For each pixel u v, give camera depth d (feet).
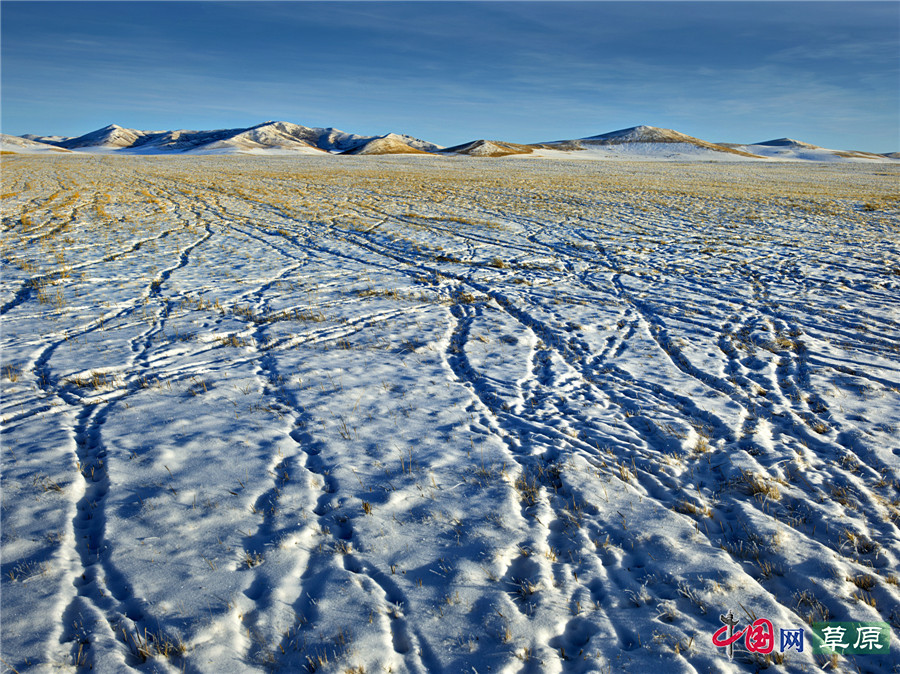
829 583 13.62
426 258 56.85
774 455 19.75
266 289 43.29
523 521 16.20
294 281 46.11
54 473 18.06
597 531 15.84
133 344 30.53
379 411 23.38
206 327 33.58
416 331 34.32
